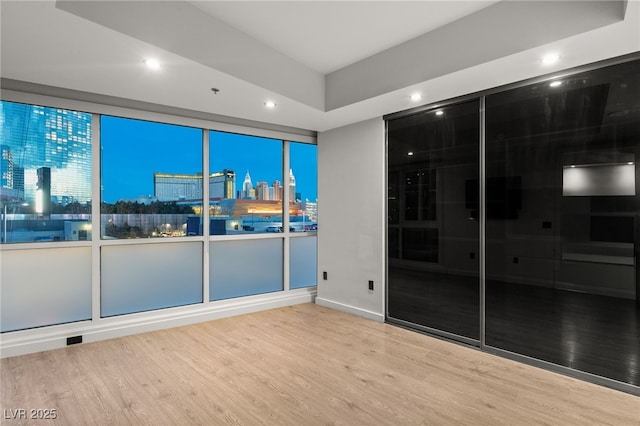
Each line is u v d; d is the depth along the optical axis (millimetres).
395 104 3580
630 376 2490
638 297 2477
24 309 3080
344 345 3326
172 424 2076
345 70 3574
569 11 2172
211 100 3389
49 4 1774
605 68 2568
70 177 3285
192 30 2463
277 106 3598
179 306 3900
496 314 3182
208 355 3061
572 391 2480
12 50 2311
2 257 2984
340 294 4531
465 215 3404
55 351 3092
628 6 1841
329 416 2168
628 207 2512
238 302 4344
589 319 2684
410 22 2736
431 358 3047
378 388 2512
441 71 2809
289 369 2803
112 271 3523
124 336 3492
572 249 2768
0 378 2592
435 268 3627
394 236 3986
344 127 4465
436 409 2248
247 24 2734
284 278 4809
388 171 4039
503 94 3109
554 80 2811
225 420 2119
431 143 3648
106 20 2010
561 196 2822
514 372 2783
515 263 3078
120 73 2703
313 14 2596
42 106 3115
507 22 2434
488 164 3227
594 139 2643
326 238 4723
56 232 3221
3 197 2990
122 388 2473
